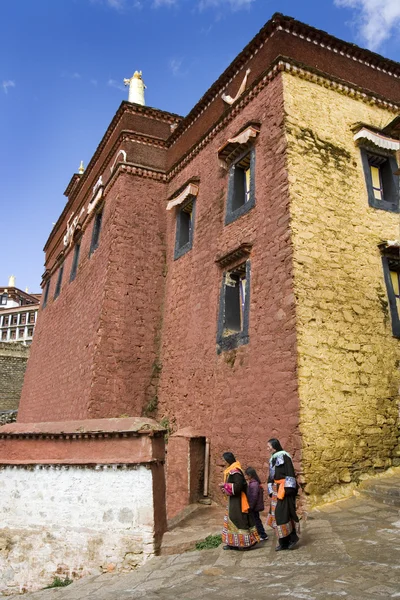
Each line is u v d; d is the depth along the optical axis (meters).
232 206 11.57
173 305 13.52
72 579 6.66
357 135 10.93
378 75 12.41
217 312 11.21
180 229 14.34
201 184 13.52
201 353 11.47
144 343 13.54
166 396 12.72
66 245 21.36
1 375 35.31
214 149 13.17
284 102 10.39
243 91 11.98
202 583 5.04
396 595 3.92
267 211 10.14
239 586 4.73
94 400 12.48
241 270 11.03
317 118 10.71
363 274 9.81
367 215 10.45
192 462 9.99
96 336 13.23
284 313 8.88
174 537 6.93
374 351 9.26
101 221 16.48
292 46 11.18
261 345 9.34
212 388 10.69
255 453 8.83
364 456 8.37
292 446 7.96
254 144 11.20
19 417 22.83
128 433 6.97
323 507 7.52
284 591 4.34
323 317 8.91
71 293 18.45
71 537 6.86
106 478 6.91
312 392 8.23
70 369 15.70
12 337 70.62
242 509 6.25
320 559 5.25
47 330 21.48
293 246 9.14
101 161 18.39
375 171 11.49
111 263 13.90
